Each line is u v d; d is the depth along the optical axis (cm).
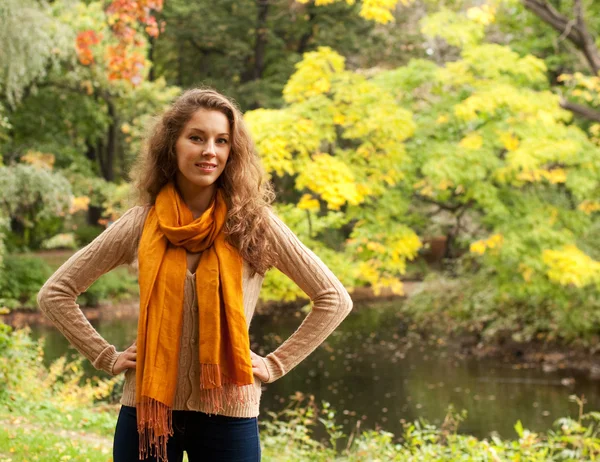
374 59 2816
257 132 924
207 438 215
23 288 2134
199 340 211
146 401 208
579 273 1041
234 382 212
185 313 214
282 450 632
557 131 1080
